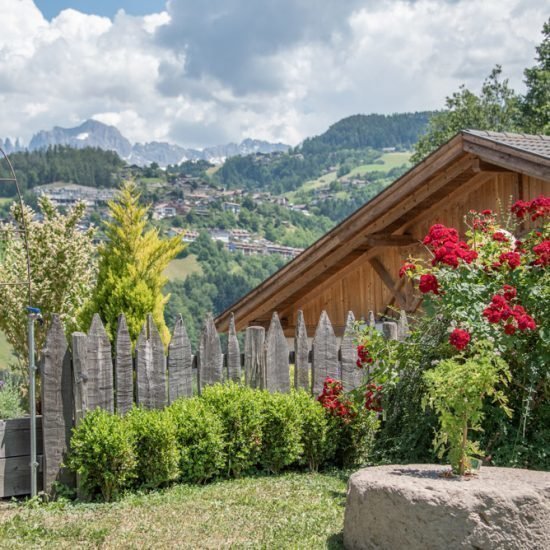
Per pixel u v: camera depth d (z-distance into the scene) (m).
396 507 5.12
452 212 13.11
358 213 12.98
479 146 11.19
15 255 16.08
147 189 164.12
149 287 11.02
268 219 155.00
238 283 90.12
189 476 7.57
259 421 7.89
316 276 14.31
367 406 8.37
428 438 8.01
